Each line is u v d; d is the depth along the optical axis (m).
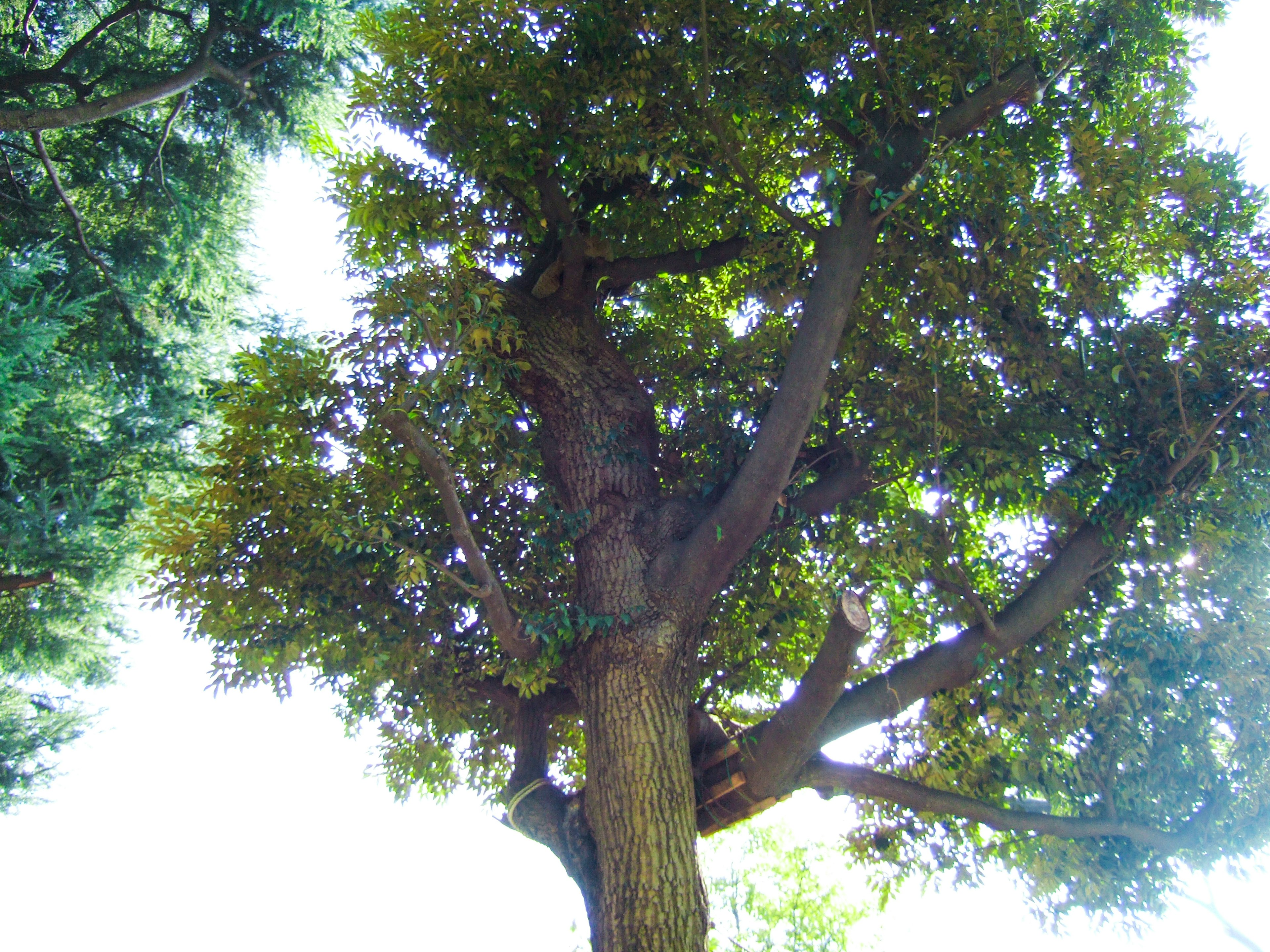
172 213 12.65
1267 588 7.19
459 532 5.85
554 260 7.95
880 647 7.75
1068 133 8.08
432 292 6.70
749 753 6.61
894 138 7.52
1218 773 7.19
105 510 10.34
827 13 7.34
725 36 7.61
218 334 13.52
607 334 9.38
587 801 6.23
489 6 7.08
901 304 7.98
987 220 7.42
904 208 7.30
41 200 12.38
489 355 6.88
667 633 6.38
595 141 7.51
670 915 5.50
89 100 10.69
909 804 6.89
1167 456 6.98
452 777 8.62
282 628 7.41
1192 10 7.60
